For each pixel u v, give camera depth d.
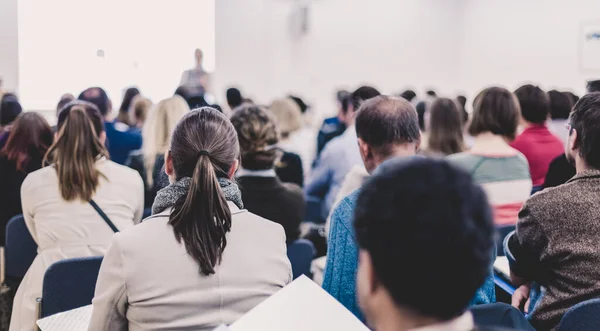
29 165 3.08
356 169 2.02
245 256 1.36
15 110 3.97
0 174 3.08
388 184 0.69
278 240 1.44
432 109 3.14
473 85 8.52
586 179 1.58
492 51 8.25
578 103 1.65
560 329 1.41
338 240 1.45
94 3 6.90
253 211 2.23
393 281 0.66
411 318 0.68
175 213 1.32
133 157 3.35
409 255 0.65
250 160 2.20
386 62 8.47
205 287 1.31
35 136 3.06
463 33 8.55
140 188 2.30
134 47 7.11
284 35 8.06
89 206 2.16
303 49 8.15
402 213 0.66
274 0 7.96
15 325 2.20
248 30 7.87
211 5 7.53
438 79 8.60
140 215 2.33
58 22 6.82
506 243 1.77
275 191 2.25
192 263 1.30
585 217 1.54
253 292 1.35
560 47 7.61
